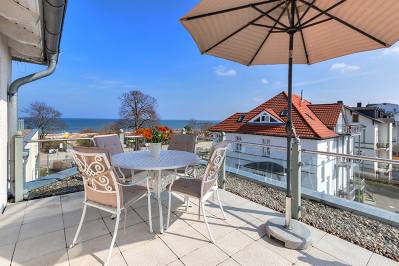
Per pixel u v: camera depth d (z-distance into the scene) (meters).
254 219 2.38
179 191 2.13
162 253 1.78
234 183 3.70
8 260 1.67
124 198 1.89
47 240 1.95
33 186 3.39
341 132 12.08
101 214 2.46
